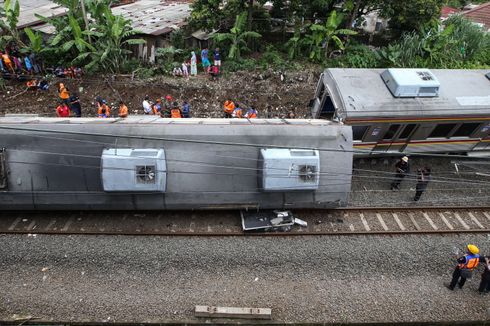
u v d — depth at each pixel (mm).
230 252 9477
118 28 15234
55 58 16750
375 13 20281
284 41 19062
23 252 9117
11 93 15555
